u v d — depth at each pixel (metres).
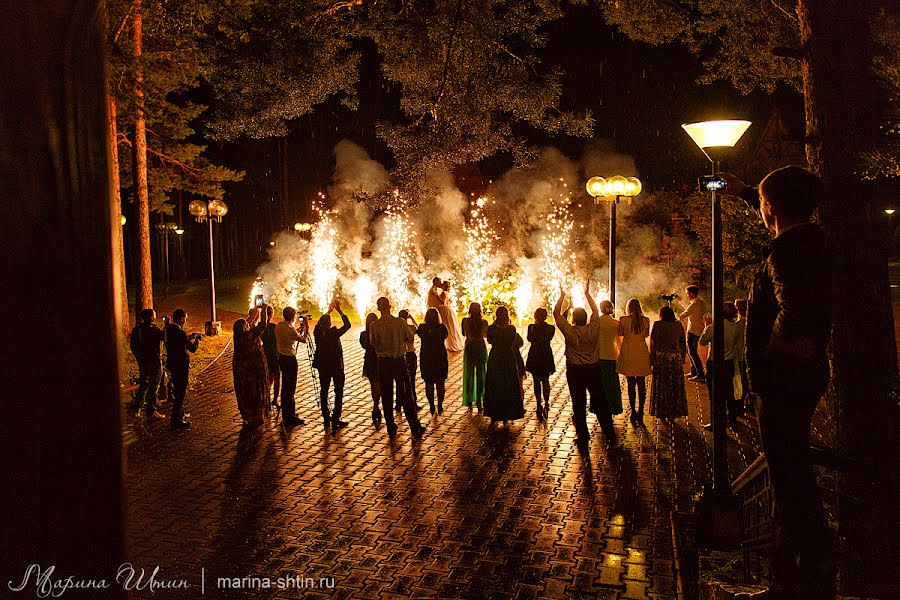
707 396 12.70
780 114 27.36
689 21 13.03
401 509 7.80
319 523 7.41
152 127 21.20
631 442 10.22
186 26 13.30
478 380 11.90
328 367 11.04
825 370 2.48
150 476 8.89
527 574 6.26
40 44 0.54
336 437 10.62
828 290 2.38
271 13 12.25
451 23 12.68
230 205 36.16
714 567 5.61
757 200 3.90
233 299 27.38
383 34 13.32
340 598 5.84
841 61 5.09
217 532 7.18
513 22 12.95
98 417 0.58
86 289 0.57
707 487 6.31
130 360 15.15
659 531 7.18
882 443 4.93
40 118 0.54
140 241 18.25
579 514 7.64
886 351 5.09
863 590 4.54
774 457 2.58
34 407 0.53
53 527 0.55
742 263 18.00
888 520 4.64
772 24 11.96
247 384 10.92
